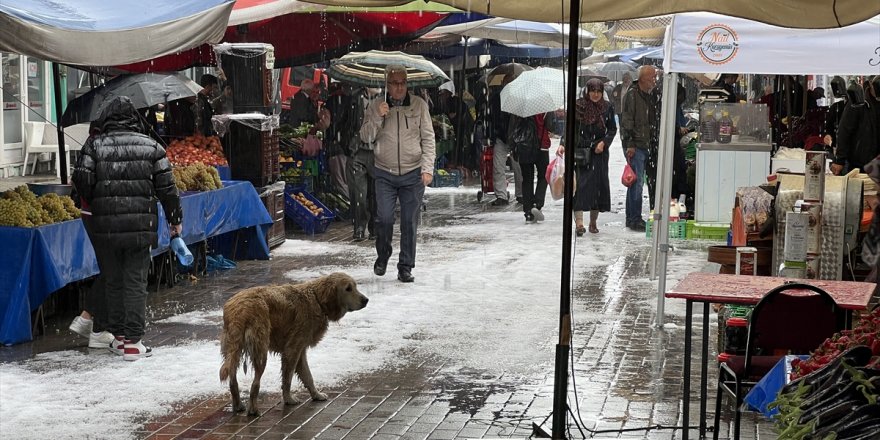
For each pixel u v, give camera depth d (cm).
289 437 753
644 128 1942
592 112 1877
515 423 791
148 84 1542
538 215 2069
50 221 1091
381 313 1200
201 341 1055
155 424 779
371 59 1770
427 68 1775
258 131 1678
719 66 1109
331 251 1703
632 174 1948
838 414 403
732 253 1037
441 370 950
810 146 1875
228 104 1688
